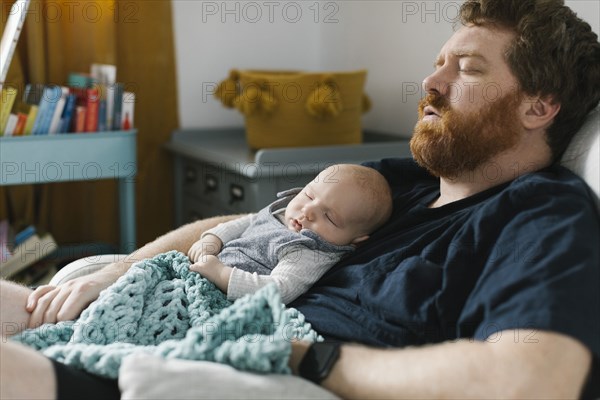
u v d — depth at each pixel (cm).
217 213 250
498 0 125
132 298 118
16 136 223
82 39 257
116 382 101
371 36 265
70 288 126
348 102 236
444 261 114
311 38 299
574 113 124
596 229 104
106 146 237
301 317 118
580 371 91
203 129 286
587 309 94
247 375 95
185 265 127
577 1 169
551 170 123
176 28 276
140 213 279
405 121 252
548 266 96
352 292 119
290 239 132
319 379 101
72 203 267
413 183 148
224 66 287
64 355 103
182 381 93
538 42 121
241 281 123
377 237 131
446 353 95
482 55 125
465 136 125
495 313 97
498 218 109
